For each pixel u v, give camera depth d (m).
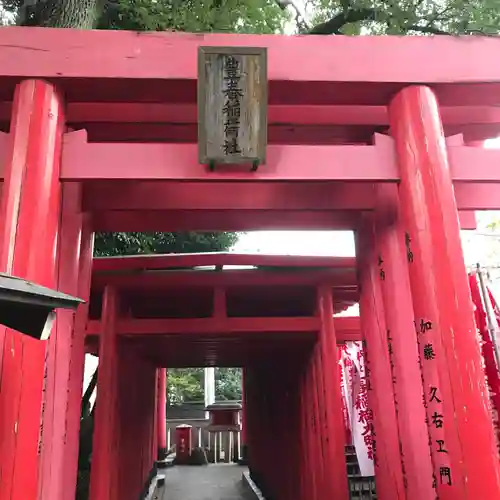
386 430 5.18
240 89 3.71
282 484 10.35
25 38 3.87
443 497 3.54
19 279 2.60
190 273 7.64
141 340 8.26
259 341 8.55
